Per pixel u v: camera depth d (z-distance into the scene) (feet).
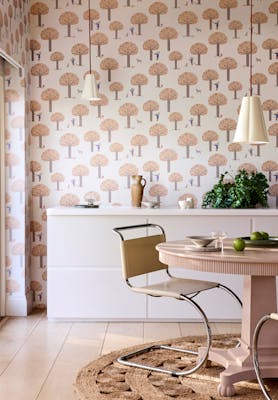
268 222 16.11
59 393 10.85
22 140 17.04
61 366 12.39
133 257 12.76
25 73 17.16
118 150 17.79
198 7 17.56
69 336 14.79
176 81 17.63
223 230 16.17
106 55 17.67
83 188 17.84
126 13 17.62
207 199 17.11
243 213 16.08
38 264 17.90
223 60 17.58
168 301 16.26
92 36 17.66
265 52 17.52
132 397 10.62
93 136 17.79
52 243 16.35
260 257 10.34
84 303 16.37
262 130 12.74
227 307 16.26
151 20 17.60
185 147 17.69
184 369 12.20
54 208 16.58
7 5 15.16
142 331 15.31
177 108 17.66
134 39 17.63
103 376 11.70
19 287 17.11
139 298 16.30
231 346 13.73
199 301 16.26
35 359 12.85
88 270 16.34
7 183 17.10
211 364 12.42
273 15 17.48
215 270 10.48
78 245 16.33
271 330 11.54
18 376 11.75
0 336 14.76
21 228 17.10
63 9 17.65
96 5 17.63
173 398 10.61
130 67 17.66
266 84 17.52
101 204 17.84
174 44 17.61
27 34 17.46
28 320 16.55
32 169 17.81
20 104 17.03
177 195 17.75
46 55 17.72
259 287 11.62
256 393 10.91
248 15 17.51
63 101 17.78
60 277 16.37
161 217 16.25
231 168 17.65
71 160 17.84
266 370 11.16
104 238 16.29
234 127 17.61
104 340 14.42
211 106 17.62
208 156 17.67
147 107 17.67
